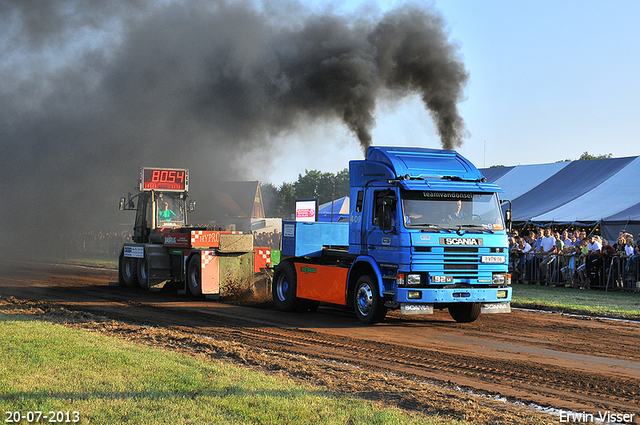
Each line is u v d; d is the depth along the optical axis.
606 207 23.94
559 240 20.16
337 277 12.28
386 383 6.71
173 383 6.17
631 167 27.11
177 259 17.25
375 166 11.66
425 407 5.77
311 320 12.23
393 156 11.48
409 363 8.08
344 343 9.54
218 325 11.34
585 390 6.74
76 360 7.18
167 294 17.12
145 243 18.89
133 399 5.57
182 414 5.12
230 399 5.60
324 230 14.02
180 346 8.84
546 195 27.95
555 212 25.11
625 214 22.30
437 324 11.76
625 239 18.44
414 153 11.80
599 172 28.19
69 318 11.48
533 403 6.20
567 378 7.29
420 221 10.87
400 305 10.77
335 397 5.86
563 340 9.98
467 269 10.98
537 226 24.95
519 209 27.25
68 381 6.18
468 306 11.77
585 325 11.66
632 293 17.27
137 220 19.77
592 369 7.80
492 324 11.77
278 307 14.05
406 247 10.70
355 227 12.11
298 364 7.60
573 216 23.92
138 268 18.31
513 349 9.16
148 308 13.79
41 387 5.92
